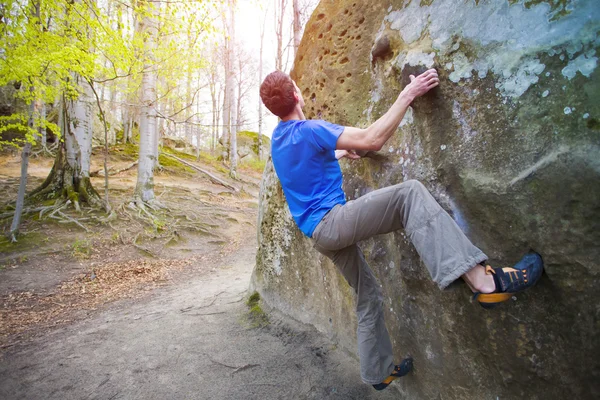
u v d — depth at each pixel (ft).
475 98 4.92
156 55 25.61
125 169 49.55
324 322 9.51
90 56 20.02
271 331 10.51
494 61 4.71
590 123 3.76
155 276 21.56
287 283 11.19
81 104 29.86
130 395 8.11
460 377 5.54
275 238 11.73
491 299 4.16
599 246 3.69
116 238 26.04
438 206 4.63
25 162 23.44
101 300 17.30
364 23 7.73
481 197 4.77
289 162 5.64
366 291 6.26
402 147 6.30
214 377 8.50
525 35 4.39
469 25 5.05
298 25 36.24
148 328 11.88
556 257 4.03
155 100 33.17
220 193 49.29
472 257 4.20
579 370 4.05
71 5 19.38
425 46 5.62
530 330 4.44
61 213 26.86
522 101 4.40
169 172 52.85
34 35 18.49
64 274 20.42
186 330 11.35
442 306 5.59
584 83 3.83
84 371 9.34
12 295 17.24
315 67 9.12
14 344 11.92
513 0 4.53
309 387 7.68
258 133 85.51
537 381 4.52
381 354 6.09
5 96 49.55
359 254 6.30
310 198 5.53
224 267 24.35
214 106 86.38
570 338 4.07
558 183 3.96
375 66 7.11
